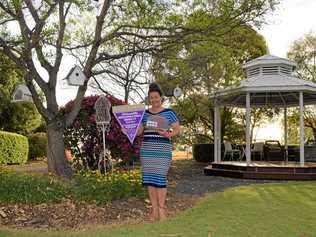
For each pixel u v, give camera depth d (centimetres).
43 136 2356
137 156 1196
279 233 561
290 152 1889
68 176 1010
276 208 763
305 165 1481
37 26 922
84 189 796
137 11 1069
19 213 710
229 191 1031
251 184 1218
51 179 842
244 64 1617
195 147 2216
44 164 2041
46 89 1043
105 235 528
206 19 1036
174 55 1104
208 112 2133
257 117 2373
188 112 1962
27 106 2272
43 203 768
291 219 657
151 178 540
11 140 1980
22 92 1332
